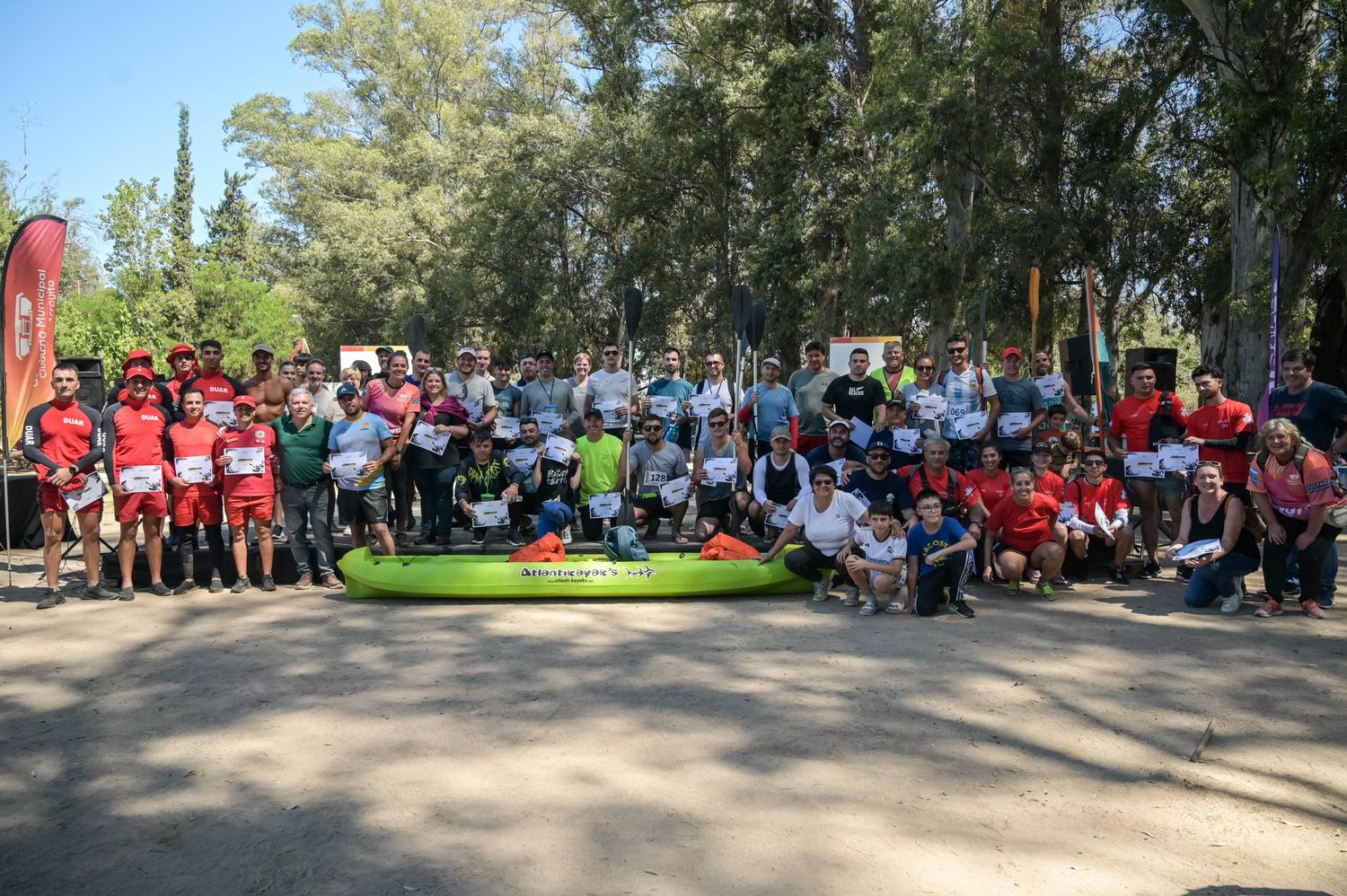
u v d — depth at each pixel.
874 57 24.69
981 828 4.48
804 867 4.11
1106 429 13.88
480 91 51.09
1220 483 8.66
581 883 3.98
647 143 32.59
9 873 4.15
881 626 8.23
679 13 32.38
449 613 8.79
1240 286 17.72
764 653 7.40
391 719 5.98
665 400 11.66
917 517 9.32
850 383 10.78
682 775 5.08
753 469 11.07
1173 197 22.23
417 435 10.48
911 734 5.66
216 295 35.22
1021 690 6.45
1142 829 4.49
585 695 6.41
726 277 32.56
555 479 10.91
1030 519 9.30
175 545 11.09
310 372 11.77
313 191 49.38
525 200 34.12
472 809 4.69
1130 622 8.26
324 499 9.94
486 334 39.31
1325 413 8.85
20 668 7.12
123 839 4.44
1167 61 21.31
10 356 10.12
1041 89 21.80
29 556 11.98
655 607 9.04
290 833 4.47
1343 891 3.95
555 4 37.66
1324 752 5.40
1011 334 23.47
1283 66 16.12
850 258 26.42
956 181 23.30
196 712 6.15
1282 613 8.52
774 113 29.08
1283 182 15.66
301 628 8.27
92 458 9.20
